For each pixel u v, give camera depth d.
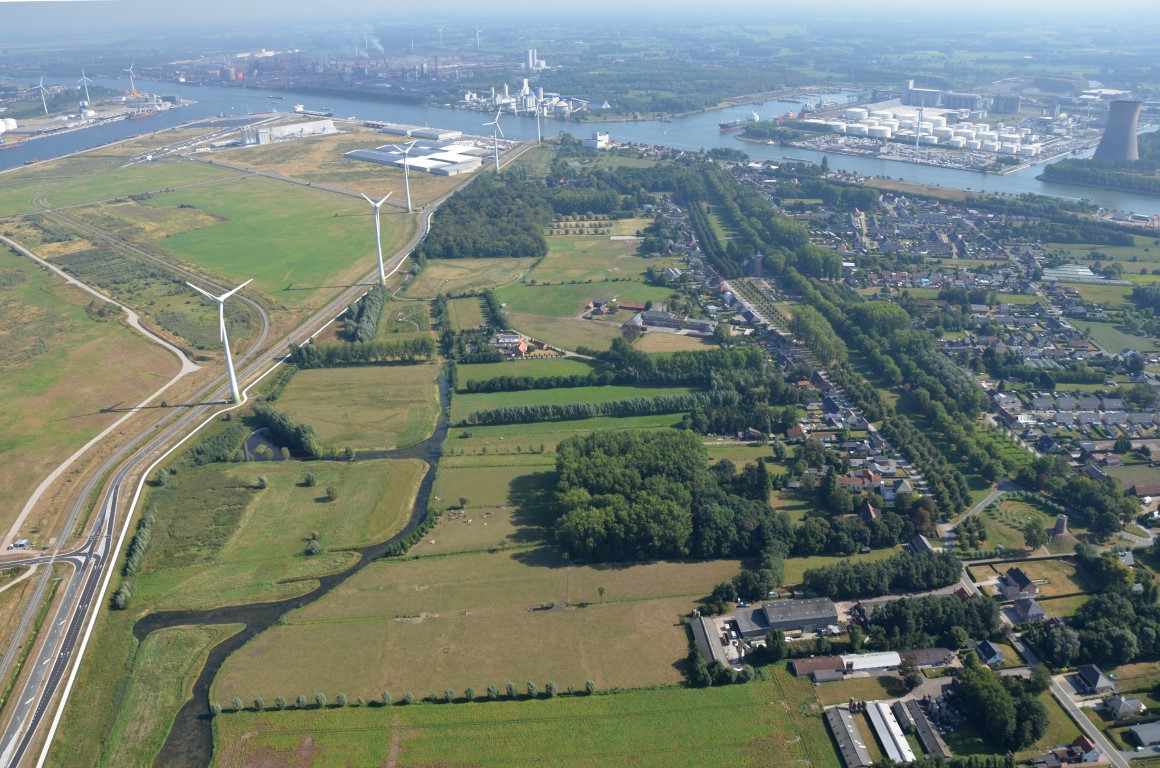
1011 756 185.88
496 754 192.88
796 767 188.25
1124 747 191.00
